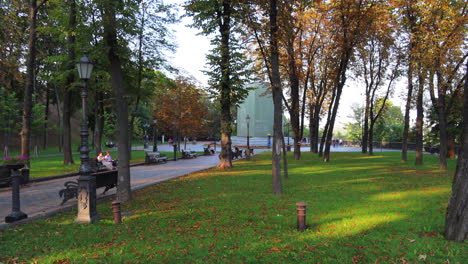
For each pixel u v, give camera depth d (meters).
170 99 37.78
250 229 6.64
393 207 8.37
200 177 16.05
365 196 10.09
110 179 10.86
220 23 19.34
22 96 36.50
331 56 24.88
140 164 24.94
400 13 19.88
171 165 24.58
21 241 6.02
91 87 20.58
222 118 20.84
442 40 16.55
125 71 14.37
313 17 24.42
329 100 38.34
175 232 6.52
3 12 17.73
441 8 16.22
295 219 7.37
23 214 7.66
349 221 7.05
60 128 39.16
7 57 18.61
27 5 19.03
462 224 5.62
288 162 24.50
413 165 21.41
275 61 11.38
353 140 70.88
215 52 19.48
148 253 5.30
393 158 28.59
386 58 29.41
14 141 38.50
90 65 7.65
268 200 9.63
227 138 20.84
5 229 6.86
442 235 5.99
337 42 23.23
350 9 20.55
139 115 59.66
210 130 74.00
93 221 7.38
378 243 5.62
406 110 24.20
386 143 56.75
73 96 32.00
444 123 18.67
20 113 33.88
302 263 4.78
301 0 13.53
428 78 18.30
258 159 29.06
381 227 6.54
